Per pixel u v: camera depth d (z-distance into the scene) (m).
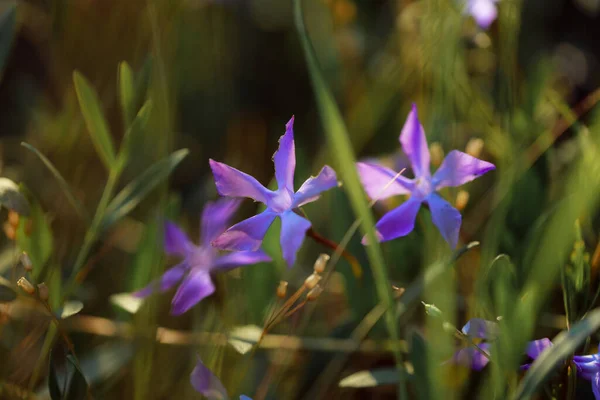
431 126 0.52
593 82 0.62
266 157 0.64
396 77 0.58
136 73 0.58
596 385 0.45
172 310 0.47
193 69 0.65
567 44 0.63
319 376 0.50
